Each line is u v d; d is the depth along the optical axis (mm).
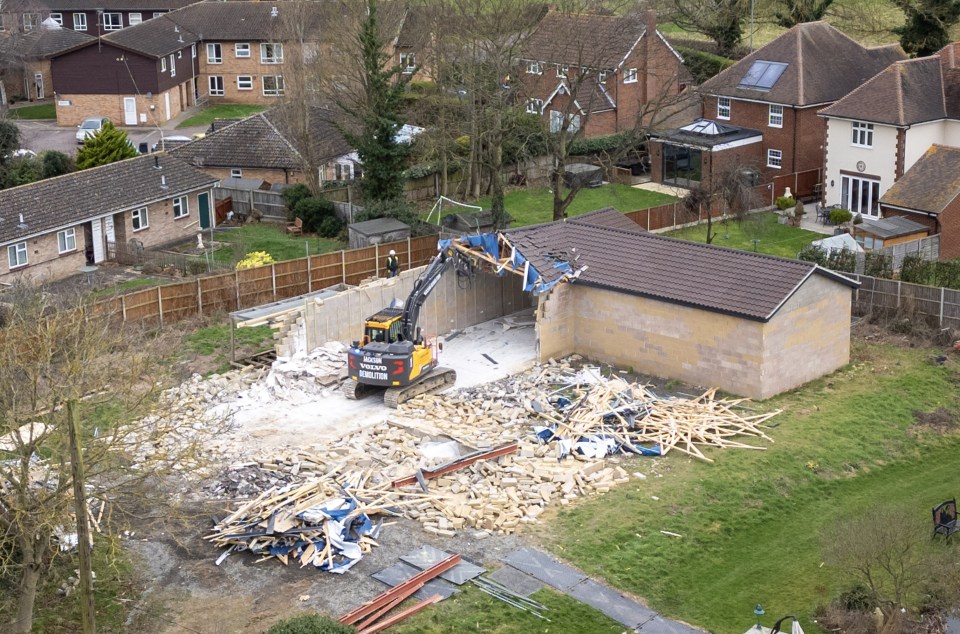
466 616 27594
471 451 35875
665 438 37156
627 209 66562
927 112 61625
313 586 28672
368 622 27109
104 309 44375
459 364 43625
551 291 43250
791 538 32156
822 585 29844
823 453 36781
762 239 60344
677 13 92188
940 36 80250
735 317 40000
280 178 70000
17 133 73438
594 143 72500
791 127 67562
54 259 57312
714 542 31625
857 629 27656
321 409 39219
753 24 96938
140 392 34000
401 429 37438
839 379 42594
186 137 85500
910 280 50031
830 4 93750
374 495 32688
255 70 98688
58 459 27094
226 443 36156
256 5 100438
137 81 89438
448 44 64125
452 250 44344
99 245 59500
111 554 27875
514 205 68125
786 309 40219
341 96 69562
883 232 55000
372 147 61625
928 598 28594
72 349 30562
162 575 29047
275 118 72000
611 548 30891
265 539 30125
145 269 57750
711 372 41281
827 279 41500
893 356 44812
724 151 68062
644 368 42969
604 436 36938
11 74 97750
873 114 61969
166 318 48031
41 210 57094
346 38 67062
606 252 44562
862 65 70000
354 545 30188
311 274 52688
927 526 32312
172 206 63688
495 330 47312
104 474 29438
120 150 68438
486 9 65125
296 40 67250
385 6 75062
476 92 61094
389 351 38938
